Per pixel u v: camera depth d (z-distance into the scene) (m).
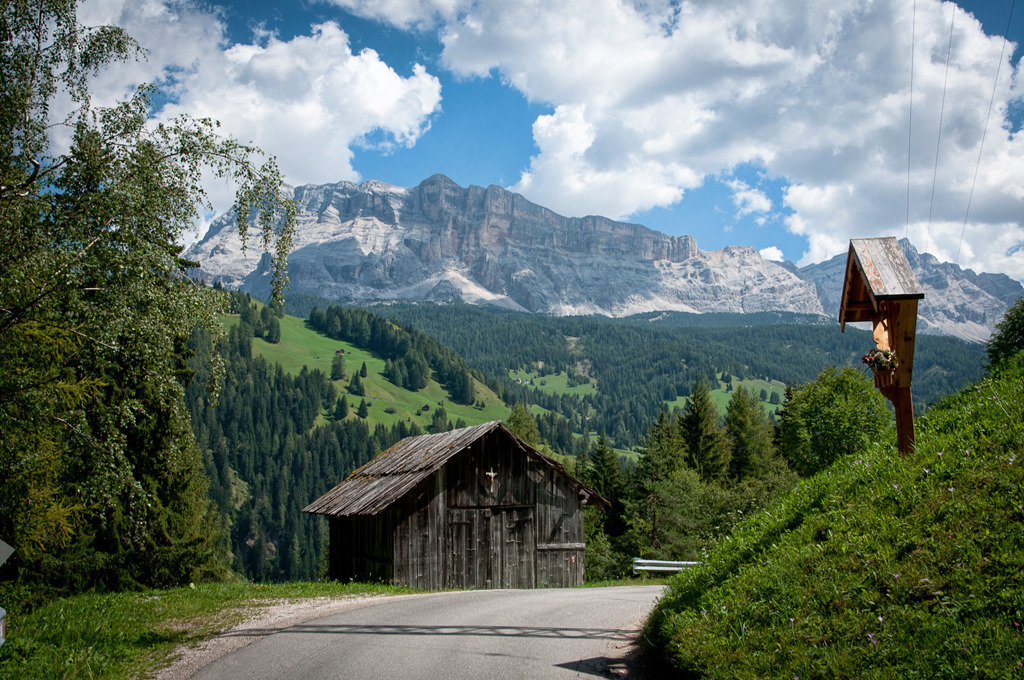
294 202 16.66
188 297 15.54
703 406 77.25
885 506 9.84
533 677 9.29
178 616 15.12
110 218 14.00
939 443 10.60
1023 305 24.73
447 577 30.12
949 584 7.76
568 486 33.78
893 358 10.71
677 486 56.91
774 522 12.05
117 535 21.94
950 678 6.52
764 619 8.88
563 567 32.91
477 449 31.81
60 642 11.66
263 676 9.91
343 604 17.66
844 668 7.20
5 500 14.99
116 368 15.32
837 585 8.66
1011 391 11.45
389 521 29.83
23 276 12.86
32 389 13.82
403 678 9.48
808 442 53.94
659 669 9.41
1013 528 8.04
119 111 14.80
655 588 24.20
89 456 14.71
